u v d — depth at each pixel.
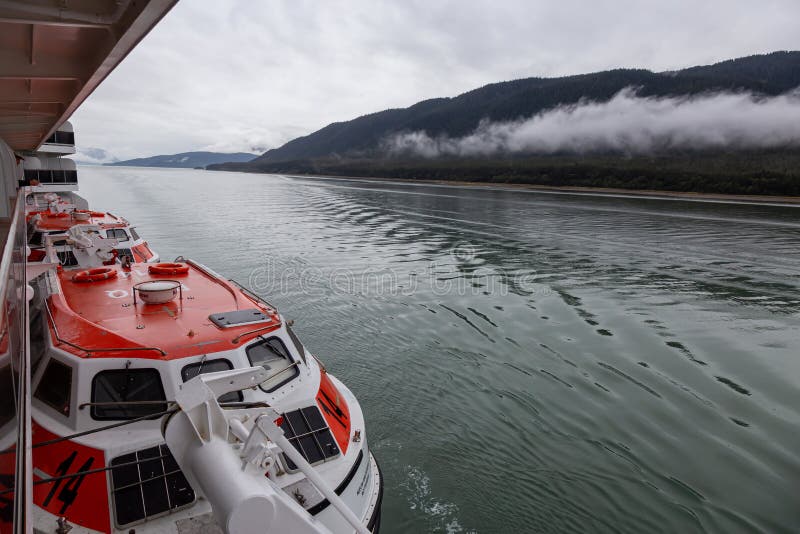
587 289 20.45
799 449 9.16
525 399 10.80
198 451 3.53
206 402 3.55
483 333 14.86
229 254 26.34
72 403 5.23
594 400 10.85
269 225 38.97
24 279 6.05
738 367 12.84
